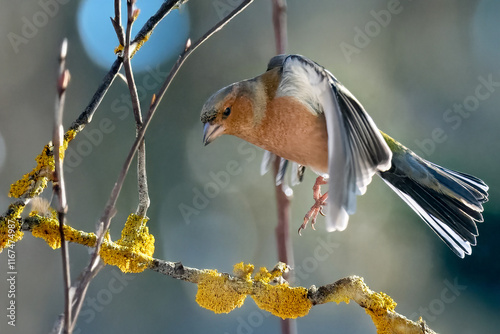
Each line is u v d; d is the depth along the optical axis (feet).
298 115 19.06
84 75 40.09
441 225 20.25
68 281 10.32
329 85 16.69
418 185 20.86
